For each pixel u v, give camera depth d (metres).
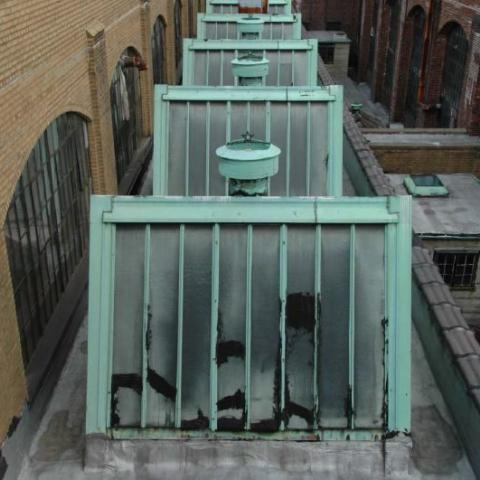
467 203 19.19
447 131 22.81
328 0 43.84
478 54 22.00
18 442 6.92
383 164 21.62
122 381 6.35
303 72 14.59
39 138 8.95
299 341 6.31
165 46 23.20
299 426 6.36
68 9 9.91
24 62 7.83
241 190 7.48
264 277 6.32
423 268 8.84
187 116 10.45
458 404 7.14
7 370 6.74
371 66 39.72
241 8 22.94
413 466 6.71
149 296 6.30
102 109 11.95
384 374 6.31
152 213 6.29
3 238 6.96
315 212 6.30
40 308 8.84
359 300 6.30
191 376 6.31
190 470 6.47
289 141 10.31
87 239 11.95
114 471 6.52
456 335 7.54
